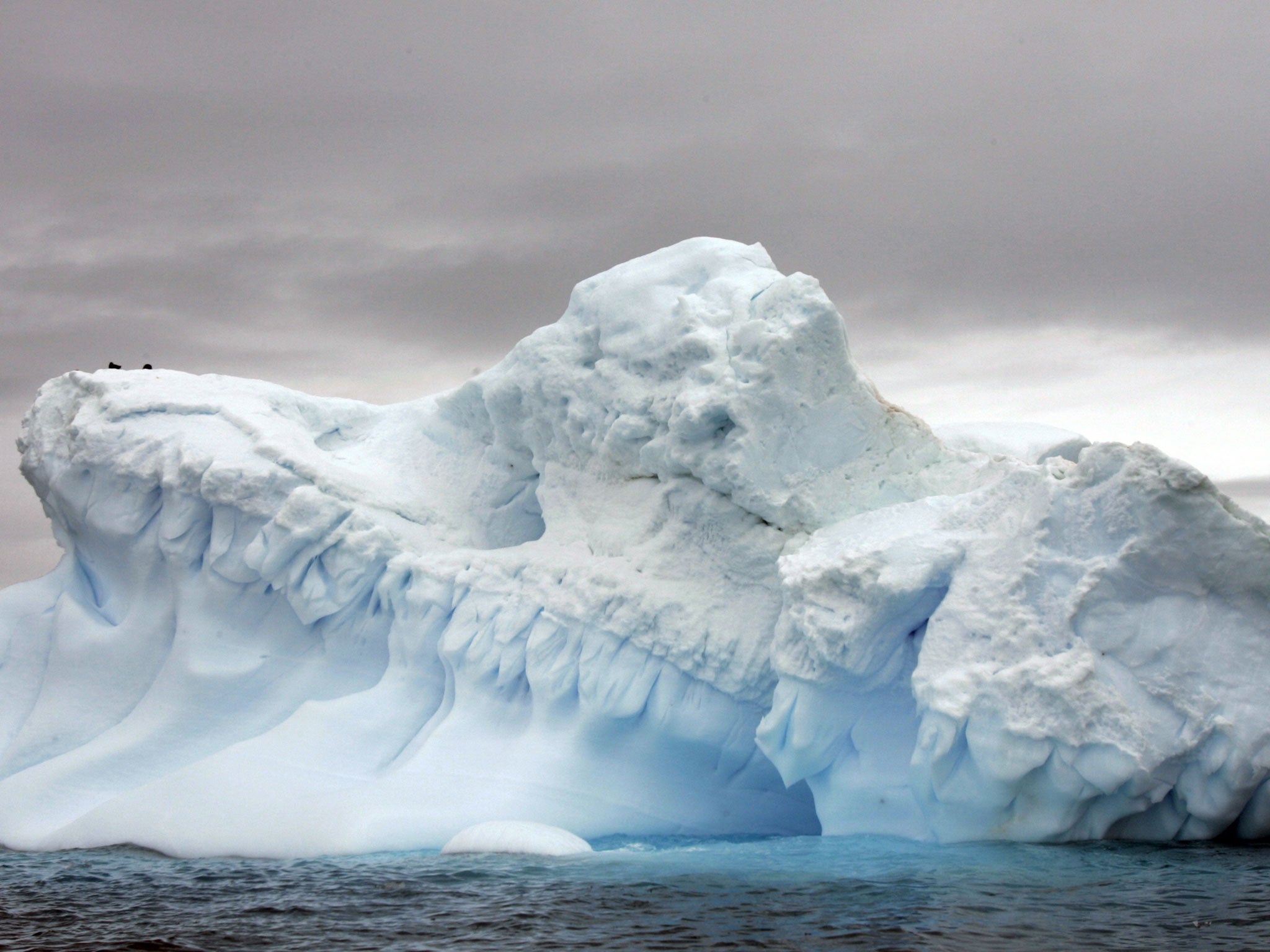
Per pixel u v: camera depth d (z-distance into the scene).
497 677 14.67
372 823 12.72
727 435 14.05
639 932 8.50
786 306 14.23
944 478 14.16
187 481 16.33
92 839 13.97
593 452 15.88
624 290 15.79
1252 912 8.53
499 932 8.69
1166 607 11.37
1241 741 10.98
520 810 13.25
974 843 11.68
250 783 13.94
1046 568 11.66
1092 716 11.00
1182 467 11.20
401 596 15.79
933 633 11.87
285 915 9.59
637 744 14.00
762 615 14.06
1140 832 11.73
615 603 14.12
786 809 14.59
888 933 8.22
